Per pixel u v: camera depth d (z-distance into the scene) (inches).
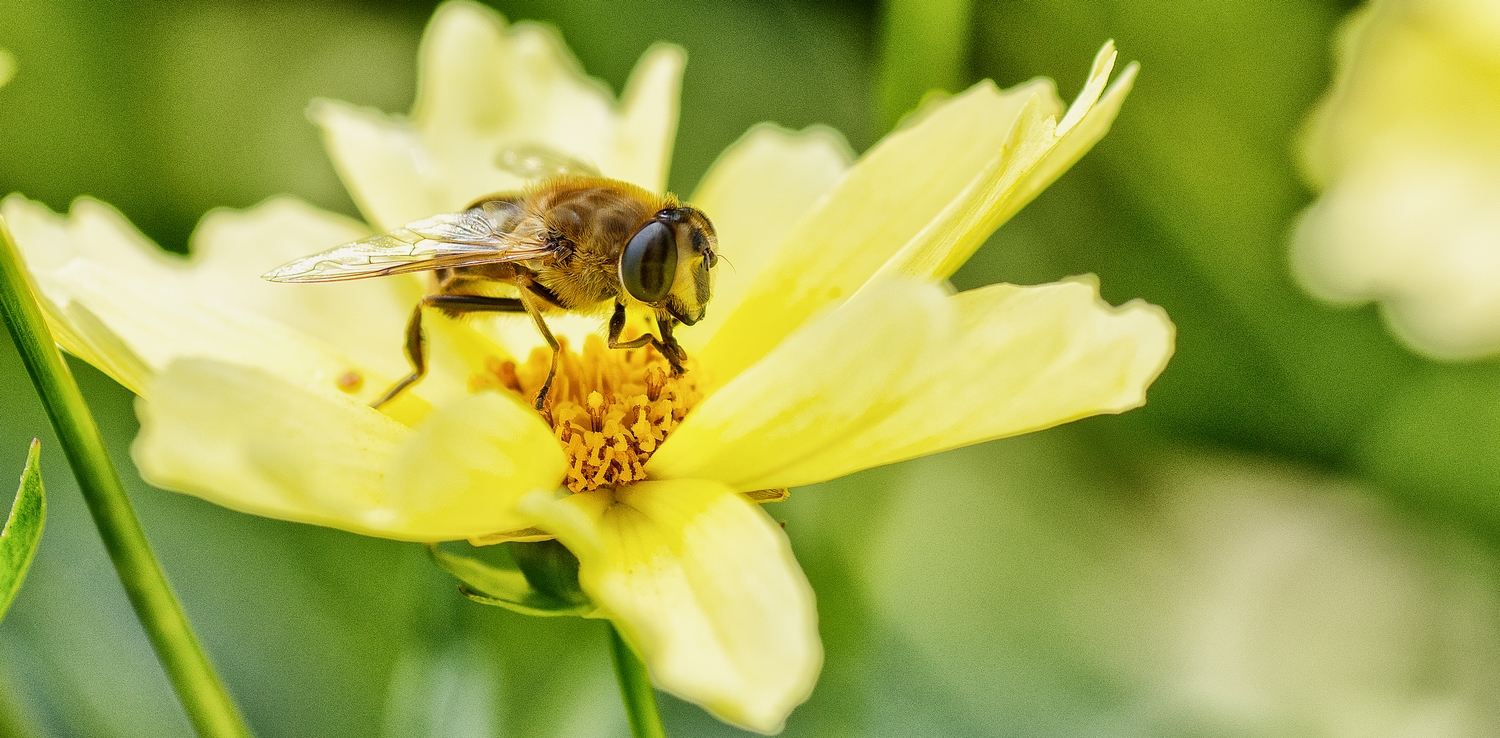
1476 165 6.8
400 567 6.6
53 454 6.6
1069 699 6.9
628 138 5.9
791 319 5.4
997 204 5.0
